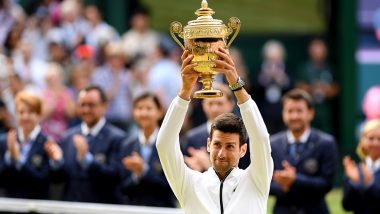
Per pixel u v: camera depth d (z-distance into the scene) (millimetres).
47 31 39156
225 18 44375
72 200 25984
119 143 26250
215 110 24375
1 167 26328
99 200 26016
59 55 38500
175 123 16297
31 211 23969
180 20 43844
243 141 16891
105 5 42375
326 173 24641
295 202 24547
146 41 39219
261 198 16656
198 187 16719
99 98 26328
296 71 43844
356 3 42562
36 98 26547
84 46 37844
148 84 37781
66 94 36000
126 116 37562
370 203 24266
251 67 44156
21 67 37031
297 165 24734
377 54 42562
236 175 16781
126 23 42812
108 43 37844
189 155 24797
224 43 16172
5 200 24594
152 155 25625
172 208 23844
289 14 44156
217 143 16641
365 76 42625
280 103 40750
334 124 42375
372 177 24406
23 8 41375
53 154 25812
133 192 25656
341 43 42781
